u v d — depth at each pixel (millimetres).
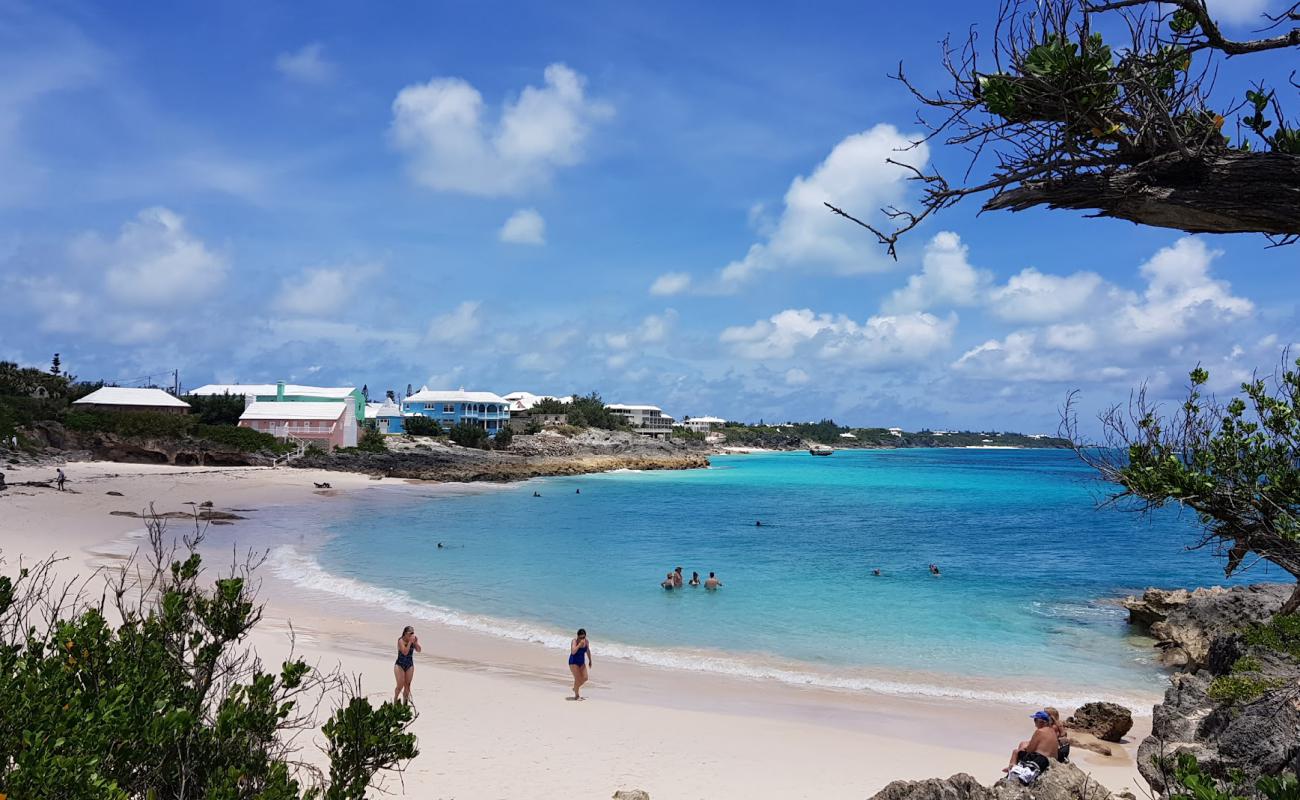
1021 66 3344
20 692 4629
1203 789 3461
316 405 91688
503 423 139125
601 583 29703
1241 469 5074
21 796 3936
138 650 5645
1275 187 3002
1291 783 3248
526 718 14062
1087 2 3270
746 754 12789
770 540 43812
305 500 58031
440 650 19500
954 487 94000
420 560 33500
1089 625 24031
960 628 23484
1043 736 10531
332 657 17375
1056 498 77250
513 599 26344
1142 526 52719
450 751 12109
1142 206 3301
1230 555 5211
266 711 5473
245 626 6172
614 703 15523
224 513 46688
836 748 13352
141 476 62344
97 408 78562
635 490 82812
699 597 27578
